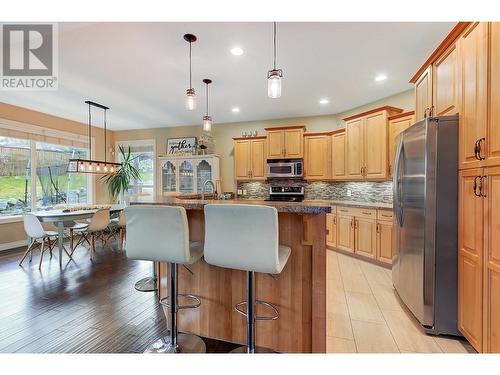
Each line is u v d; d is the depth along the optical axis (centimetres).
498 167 149
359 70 310
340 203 423
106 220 425
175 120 560
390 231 346
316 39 242
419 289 208
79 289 284
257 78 332
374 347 186
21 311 237
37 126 486
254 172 527
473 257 173
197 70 308
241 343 188
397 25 220
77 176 579
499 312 148
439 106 218
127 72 312
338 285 299
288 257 166
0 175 443
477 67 167
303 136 491
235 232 142
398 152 252
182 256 157
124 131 655
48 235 373
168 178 585
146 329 209
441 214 197
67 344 188
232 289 191
